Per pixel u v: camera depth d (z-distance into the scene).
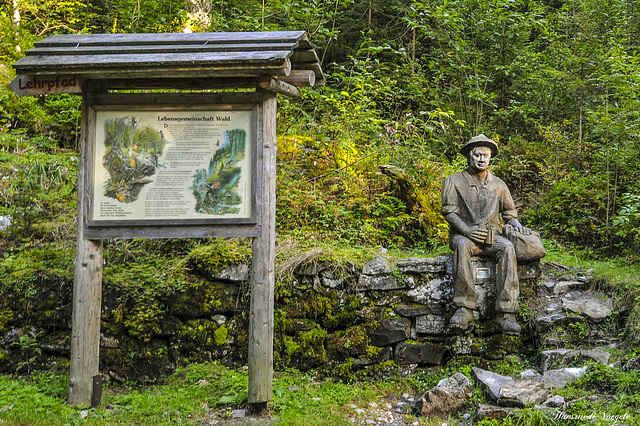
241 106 4.24
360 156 7.13
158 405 4.24
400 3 10.14
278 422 3.94
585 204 7.02
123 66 3.88
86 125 4.29
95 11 11.20
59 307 5.08
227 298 5.03
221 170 4.24
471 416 4.00
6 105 8.02
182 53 3.97
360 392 4.62
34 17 10.45
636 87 7.05
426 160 7.21
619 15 9.06
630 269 5.71
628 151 6.69
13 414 3.96
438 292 5.03
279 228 6.02
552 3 11.54
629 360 4.21
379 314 5.01
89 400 4.23
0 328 5.05
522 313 5.01
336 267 5.07
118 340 4.96
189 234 4.21
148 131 4.29
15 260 5.39
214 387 4.54
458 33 9.22
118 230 4.24
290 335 5.03
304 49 4.39
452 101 9.41
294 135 7.08
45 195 6.36
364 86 8.02
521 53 9.57
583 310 4.94
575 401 3.88
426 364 4.95
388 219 6.34
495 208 5.10
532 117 9.27
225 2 9.14
